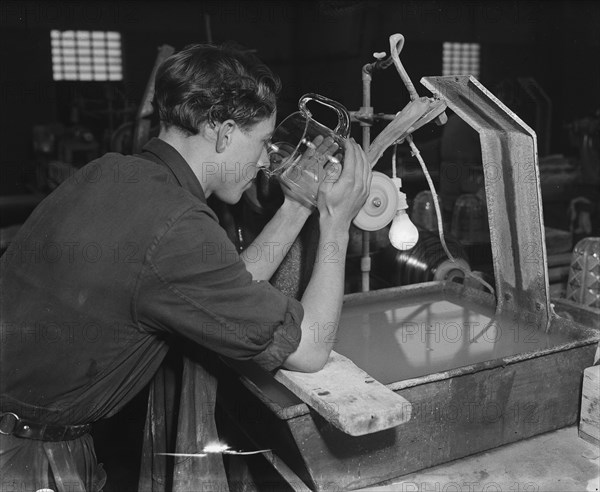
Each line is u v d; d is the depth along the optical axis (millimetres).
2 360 1073
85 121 7762
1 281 1100
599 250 1771
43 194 5566
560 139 10023
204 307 994
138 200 1021
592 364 1302
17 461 1090
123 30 10172
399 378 1241
